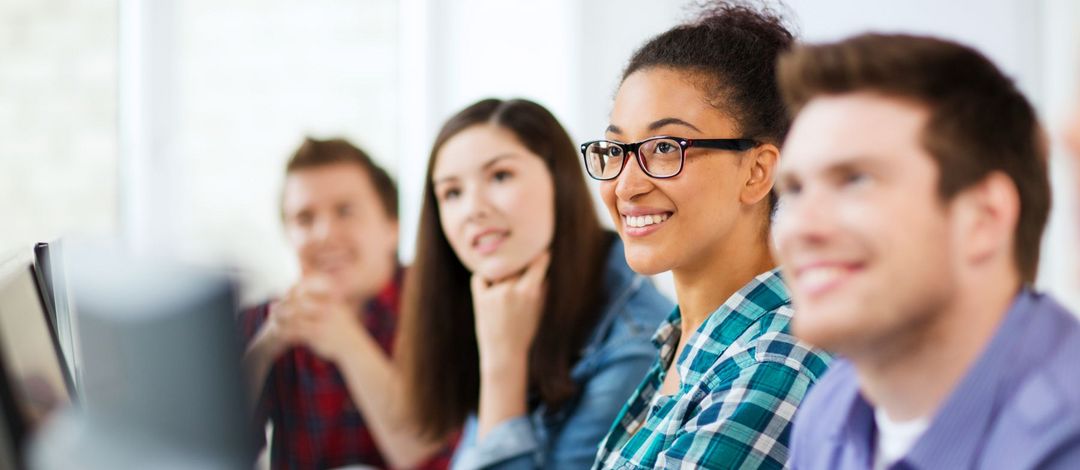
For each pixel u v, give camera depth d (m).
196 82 4.30
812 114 0.77
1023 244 0.77
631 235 1.31
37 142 4.23
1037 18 3.46
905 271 0.73
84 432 1.09
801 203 0.76
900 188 0.73
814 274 0.74
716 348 1.27
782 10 1.35
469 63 4.31
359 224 2.86
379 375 2.65
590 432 1.94
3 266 1.21
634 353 1.97
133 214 4.27
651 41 1.35
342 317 2.67
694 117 1.27
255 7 4.33
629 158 1.30
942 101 0.74
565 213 2.07
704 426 1.19
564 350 2.01
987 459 0.76
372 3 4.37
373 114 4.39
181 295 1.04
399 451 2.63
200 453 1.03
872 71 0.74
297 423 2.67
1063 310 0.80
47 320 1.25
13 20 4.21
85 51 4.24
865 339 0.74
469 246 2.07
